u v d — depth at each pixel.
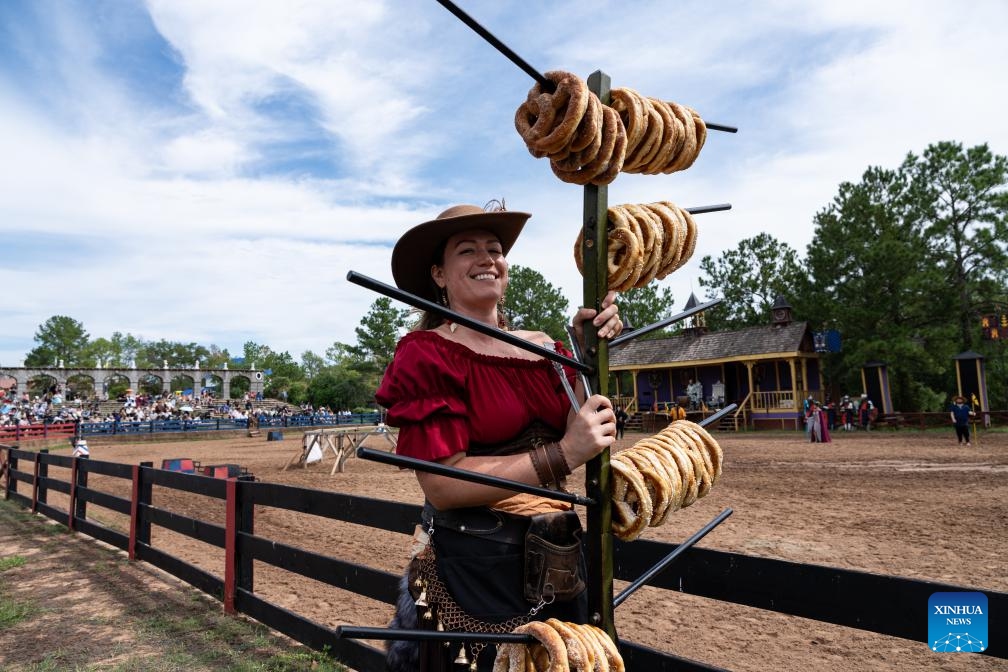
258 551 4.43
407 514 3.32
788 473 12.09
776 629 4.24
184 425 36.84
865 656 3.76
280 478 13.45
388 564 5.90
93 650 4.05
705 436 1.48
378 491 10.96
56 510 8.56
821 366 31.48
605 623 1.27
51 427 31.31
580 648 1.10
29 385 65.25
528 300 53.66
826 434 20.45
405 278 1.74
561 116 1.23
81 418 43.22
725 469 13.34
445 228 1.57
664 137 1.43
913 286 26.33
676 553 1.47
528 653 1.20
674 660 2.20
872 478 10.92
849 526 6.91
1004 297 29.41
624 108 1.36
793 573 2.07
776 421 29.78
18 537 7.77
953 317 28.41
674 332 48.38
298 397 73.62
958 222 29.73
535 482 1.27
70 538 7.65
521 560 1.40
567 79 1.20
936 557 5.53
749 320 41.53
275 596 5.26
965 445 17.31
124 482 13.28
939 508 7.88
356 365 65.31
